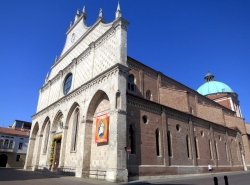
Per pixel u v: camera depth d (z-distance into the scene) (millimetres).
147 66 34562
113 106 21766
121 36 25062
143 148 23125
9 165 56625
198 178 23594
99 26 30953
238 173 33031
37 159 37656
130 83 30766
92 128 25953
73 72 34094
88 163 24156
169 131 27859
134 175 20797
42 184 16234
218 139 38656
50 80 42531
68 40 42281
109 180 19078
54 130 34688
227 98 61438
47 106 38438
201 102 47062
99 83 25344
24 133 62375
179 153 27969
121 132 20578
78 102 28844
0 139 56875
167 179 21984
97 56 28703
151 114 25969
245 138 46219
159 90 35688
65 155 29328
